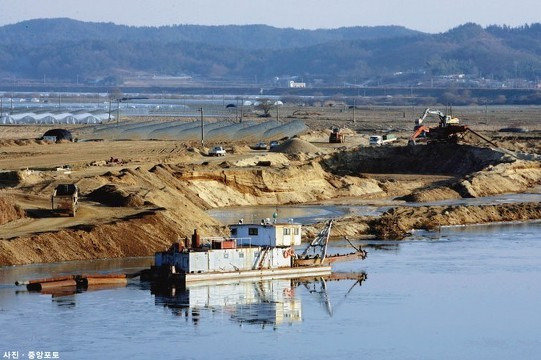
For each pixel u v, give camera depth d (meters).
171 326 125.94
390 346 120.81
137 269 153.75
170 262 150.38
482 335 126.94
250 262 153.75
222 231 179.88
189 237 169.38
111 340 119.06
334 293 147.25
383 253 179.38
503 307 141.38
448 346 121.88
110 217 173.88
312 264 159.75
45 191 197.62
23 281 142.62
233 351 116.31
